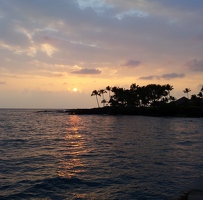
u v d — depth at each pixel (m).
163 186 15.20
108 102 195.12
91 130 60.09
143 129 62.16
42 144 34.66
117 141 38.06
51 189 14.84
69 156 25.11
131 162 22.00
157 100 174.75
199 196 11.95
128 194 13.90
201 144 34.28
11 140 39.19
